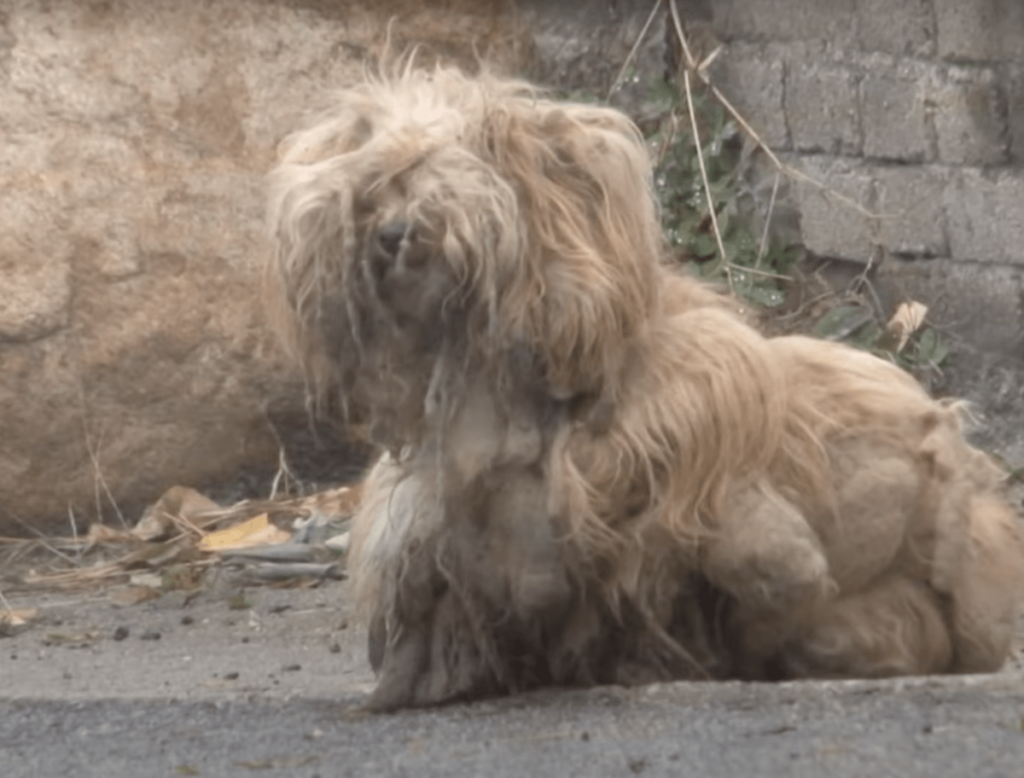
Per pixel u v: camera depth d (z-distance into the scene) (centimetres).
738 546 960
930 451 1007
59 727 1080
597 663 1005
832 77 1941
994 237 1891
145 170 1830
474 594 990
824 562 971
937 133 1902
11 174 1798
